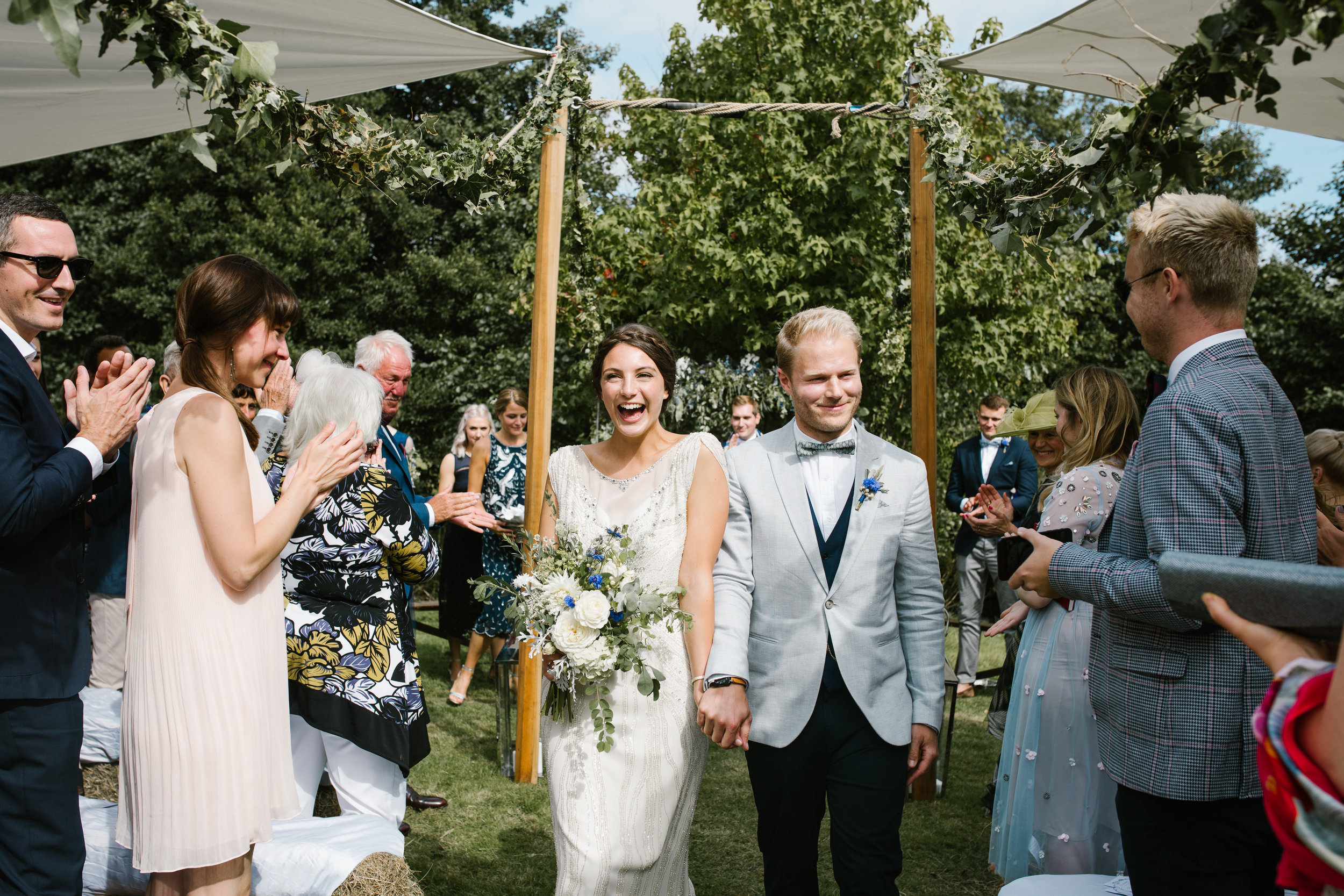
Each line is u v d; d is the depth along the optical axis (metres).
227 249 16.09
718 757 5.03
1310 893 1.07
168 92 3.71
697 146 11.56
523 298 12.89
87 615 2.41
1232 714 1.80
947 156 3.04
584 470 2.78
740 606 2.50
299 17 3.37
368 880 2.51
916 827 4.04
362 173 2.63
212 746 2.08
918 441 4.48
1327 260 16.23
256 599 2.20
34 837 2.21
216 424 2.13
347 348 16.61
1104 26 3.13
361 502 2.98
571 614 2.44
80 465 2.22
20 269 2.35
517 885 3.38
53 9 1.61
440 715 5.58
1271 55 1.55
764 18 11.12
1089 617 2.97
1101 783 2.88
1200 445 1.79
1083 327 17.67
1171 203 1.96
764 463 2.61
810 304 11.41
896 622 2.54
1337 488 2.97
